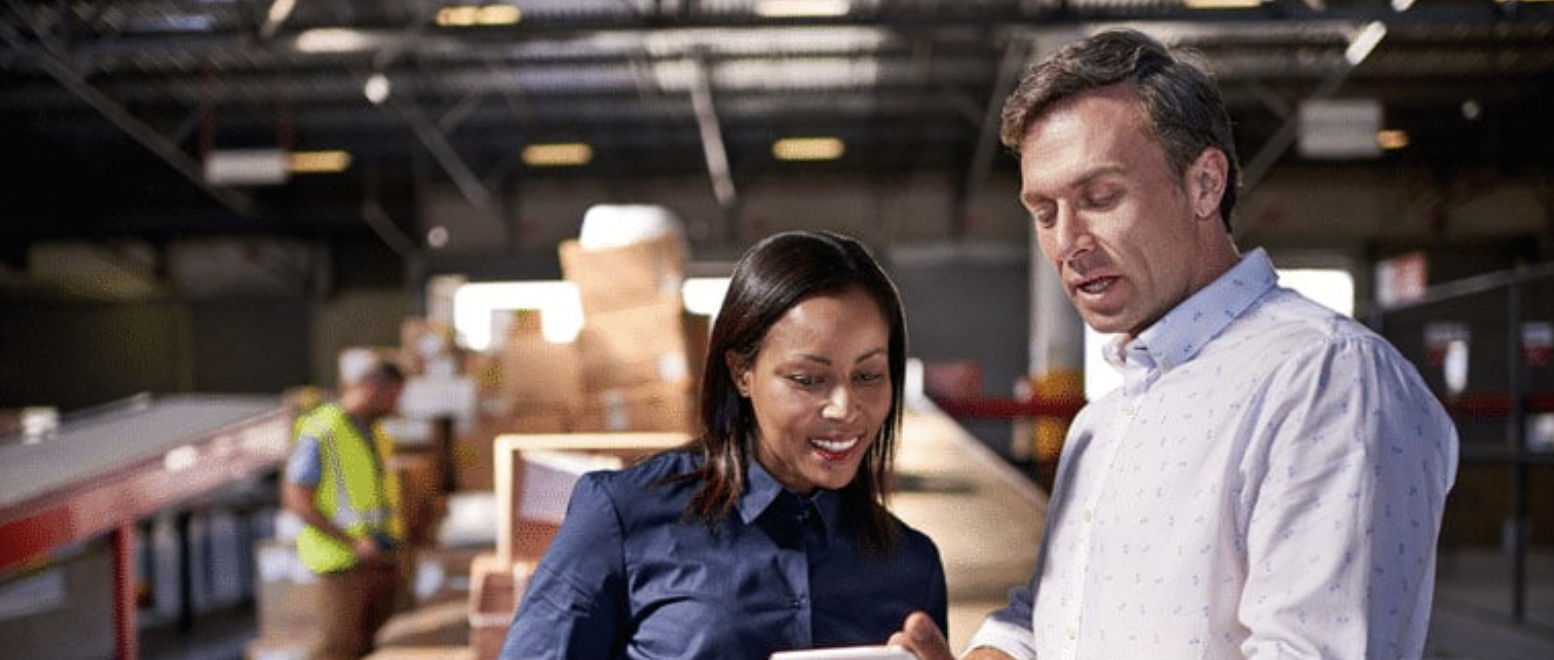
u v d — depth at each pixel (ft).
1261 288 3.53
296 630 13.88
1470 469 26.63
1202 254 3.53
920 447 15.75
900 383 4.08
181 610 21.26
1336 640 2.86
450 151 44.52
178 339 55.57
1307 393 3.11
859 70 35.68
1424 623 2.97
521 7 28.07
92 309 55.77
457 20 27.84
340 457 13.61
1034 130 3.51
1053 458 34.83
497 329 13.84
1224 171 3.45
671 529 3.81
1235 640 3.24
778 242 3.84
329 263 54.60
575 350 11.59
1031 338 50.70
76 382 55.67
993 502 11.43
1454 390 28.96
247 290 54.80
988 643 4.33
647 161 47.88
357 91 36.81
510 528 6.96
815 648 3.81
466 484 13.62
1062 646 3.87
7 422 21.81
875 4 27.61
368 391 13.83
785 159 48.11
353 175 49.29
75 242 52.39
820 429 3.71
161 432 14.01
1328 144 28.89
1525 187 48.01
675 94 38.45
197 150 43.42
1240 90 38.24
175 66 33.22
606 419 10.53
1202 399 3.39
